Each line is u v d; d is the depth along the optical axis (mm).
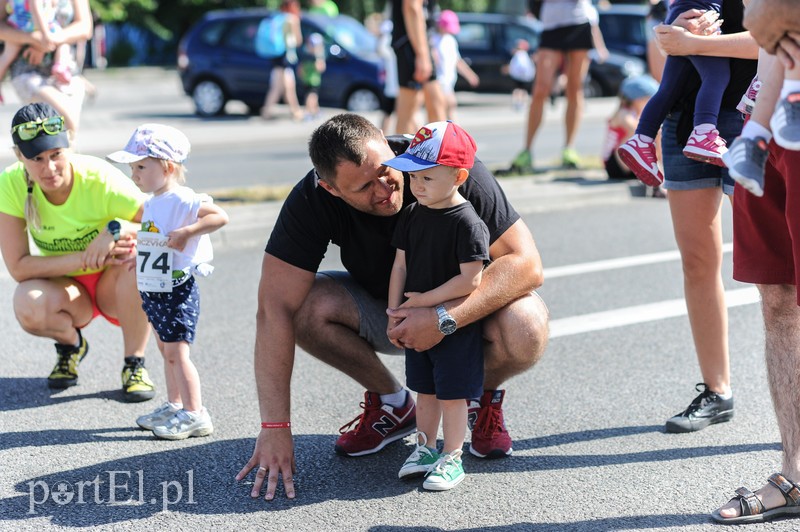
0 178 13578
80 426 12711
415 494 10633
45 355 15547
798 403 9727
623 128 27828
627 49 57781
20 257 13703
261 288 11039
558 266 20422
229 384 14156
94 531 9859
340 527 9875
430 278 10469
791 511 9766
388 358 15359
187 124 46250
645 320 16719
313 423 12766
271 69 49594
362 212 10898
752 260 9781
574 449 11742
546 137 41781
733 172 8516
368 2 92875
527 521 9922
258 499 10570
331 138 10039
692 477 10844
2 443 12133
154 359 15289
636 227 23969
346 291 11539
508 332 10812
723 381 12328
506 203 10969
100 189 13422
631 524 9789
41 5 16781
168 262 12094
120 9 88375
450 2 94688
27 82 17281
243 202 25281
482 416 11484
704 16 11336
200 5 93812
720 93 11391
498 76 56438
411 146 10195
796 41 8172
